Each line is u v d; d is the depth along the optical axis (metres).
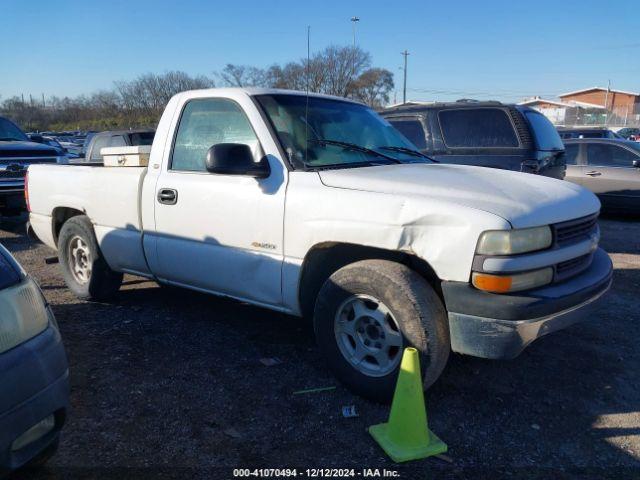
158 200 4.41
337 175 3.60
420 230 3.16
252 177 3.88
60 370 2.47
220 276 4.10
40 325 2.46
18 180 9.34
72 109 63.88
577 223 3.39
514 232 2.99
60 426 2.50
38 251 7.93
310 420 3.28
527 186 3.52
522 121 7.06
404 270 3.28
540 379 3.86
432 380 3.24
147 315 5.02
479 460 2.94
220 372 3.88
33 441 2.37
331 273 3.85
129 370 3.90
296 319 4.92
